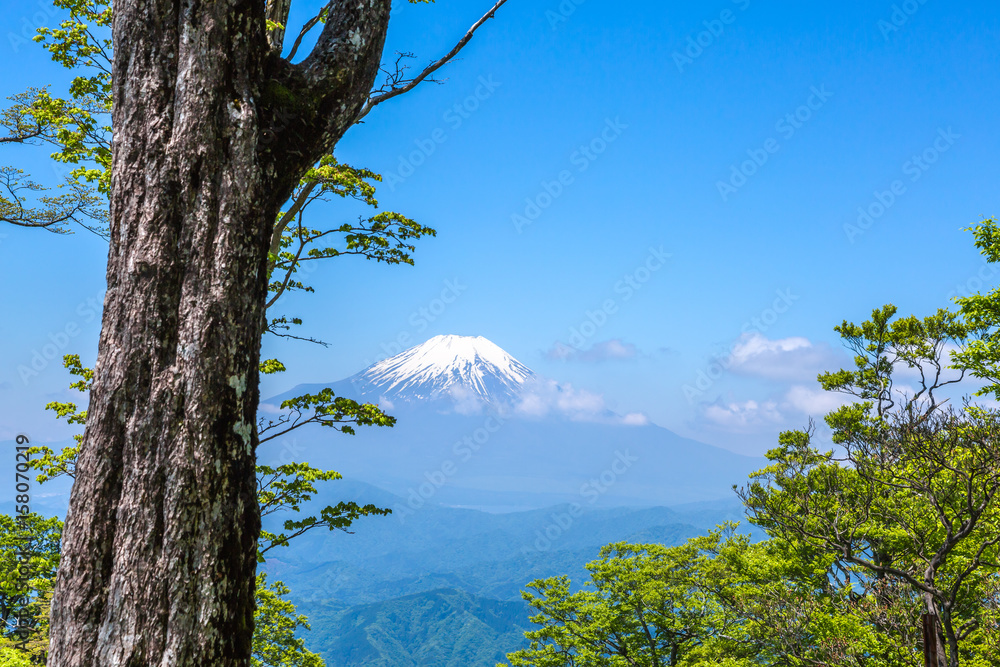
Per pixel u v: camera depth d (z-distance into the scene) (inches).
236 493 129.7
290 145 150.9
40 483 527.5
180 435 125.3
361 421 479.5
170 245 133.3
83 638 118.0
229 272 133.8
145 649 116.7
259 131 143.8
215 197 136.1
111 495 124.5
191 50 138.6
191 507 123.2
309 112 152.4
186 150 135.7
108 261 137.6
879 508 520.4
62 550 124.2
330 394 472.7
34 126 463.5
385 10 168.1
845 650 504.1
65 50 441.1
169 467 123.9
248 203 138.6
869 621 529.3
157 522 122.0
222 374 130.3
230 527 127.5
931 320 779.4
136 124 138.7
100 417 127.2
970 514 438.9
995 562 498.9
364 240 538.9
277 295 542.6
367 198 510.3
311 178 467.8
